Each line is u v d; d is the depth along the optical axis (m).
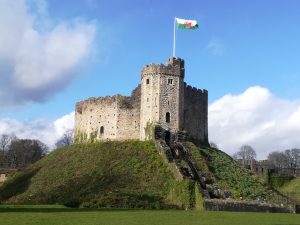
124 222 46.97
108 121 114.44
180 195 82.56
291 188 155.75
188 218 54.12
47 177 102.88
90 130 117.62
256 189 94.75
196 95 117.50
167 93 109.12
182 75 111.94
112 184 89.94
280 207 82.44
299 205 88.38
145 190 87.06
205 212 68.12
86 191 87.94
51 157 117.44
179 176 88.00
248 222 50.16
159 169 94.25
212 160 104.62
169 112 108.38
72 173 100.81
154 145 103.75
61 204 81.38
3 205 78.56
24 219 48.19
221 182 93.94
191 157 100.75
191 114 114.62
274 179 164.50
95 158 105.12
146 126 107.88
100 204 77.56
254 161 189.62
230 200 81.00
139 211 65.44
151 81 109.62
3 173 135.75
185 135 108.12
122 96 113.88
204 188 87.81
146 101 109.31
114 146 108.62
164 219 51.72
